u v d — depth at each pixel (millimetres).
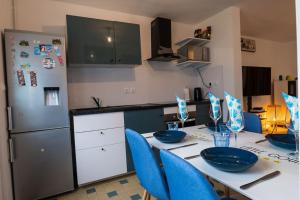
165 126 2777
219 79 3352
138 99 3281
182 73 3695
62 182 2156
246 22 3918
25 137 1967
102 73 3002
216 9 3174
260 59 5207
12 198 1927
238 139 1452
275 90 5383
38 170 2037
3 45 1886
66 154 2168
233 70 3104
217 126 1686
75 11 2822
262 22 3930
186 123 2912
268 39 5277
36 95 2006
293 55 5531
